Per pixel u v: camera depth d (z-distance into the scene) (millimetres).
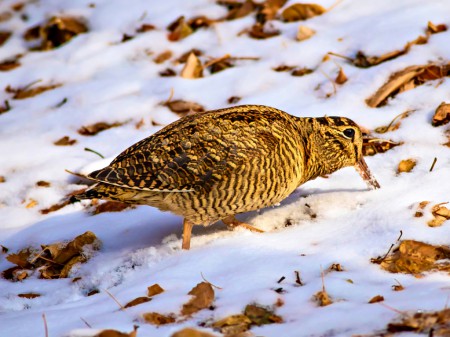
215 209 9516
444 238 8602
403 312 6984
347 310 7230
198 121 9547
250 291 7930
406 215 9242
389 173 10648
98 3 16984
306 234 9445
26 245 10625
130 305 8078
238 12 15578
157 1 16656
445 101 11758
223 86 13625
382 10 14531
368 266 8336
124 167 9172
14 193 11969
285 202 10625
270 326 7266
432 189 9789
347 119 10547
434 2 14188
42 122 13711
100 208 11281
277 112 10148
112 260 9844
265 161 9414
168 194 9328
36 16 17031
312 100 12742
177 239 10109
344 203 10117
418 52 12898
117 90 14141
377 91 12391
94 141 12914
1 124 13867
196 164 9242
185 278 8602
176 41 15297
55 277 9969
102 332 7078
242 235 9828
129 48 15328
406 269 8141
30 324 8055
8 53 16141
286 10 15008
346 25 14391
